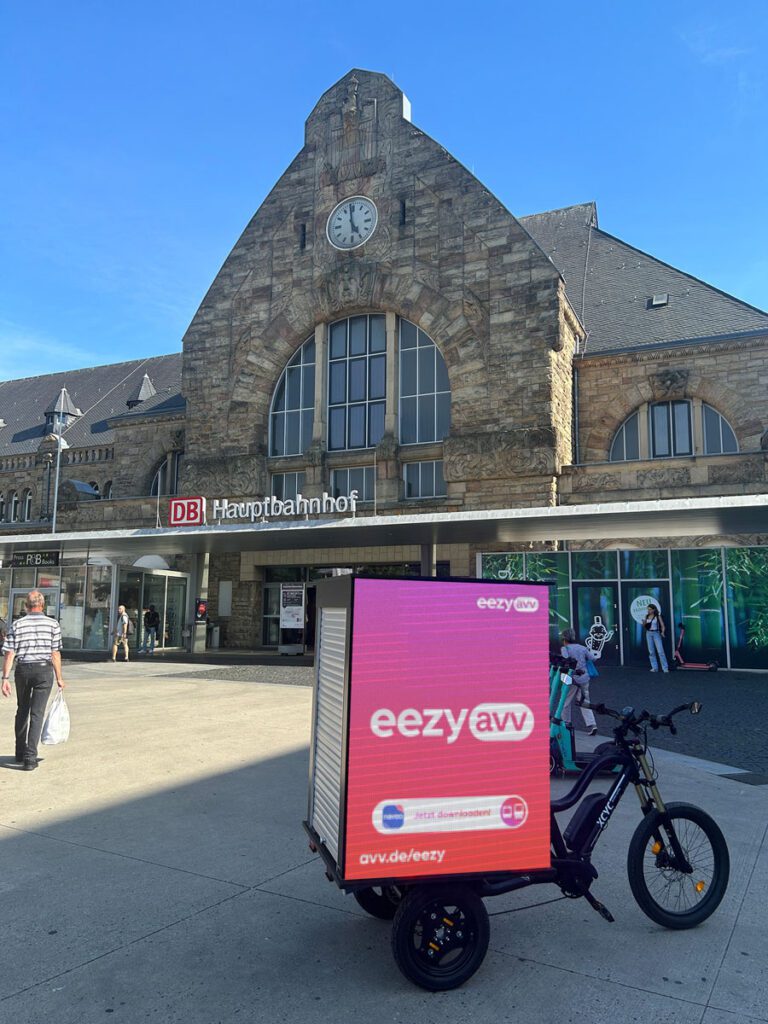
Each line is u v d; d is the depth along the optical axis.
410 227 27.58
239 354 29.86
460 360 26.11
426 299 26.94
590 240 34.47
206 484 29.41
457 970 3.96
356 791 3.96
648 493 23.05
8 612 28.48
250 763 8.84
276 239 29.98
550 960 4.23
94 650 26.55
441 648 4.18
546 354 24.91
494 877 4.08
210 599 29.80
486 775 4.18
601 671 20.52
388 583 4.14
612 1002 3.79
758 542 21.05
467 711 4.18
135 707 13.22
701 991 3.90
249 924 4.64
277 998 3.80
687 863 4.79
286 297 29.41
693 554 21.52
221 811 6.95
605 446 26.75
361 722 4.00
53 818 6.71
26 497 47.56
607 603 22.28
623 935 4.55
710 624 21.03
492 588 4.32
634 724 4.86
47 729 9.56
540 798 4.27
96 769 8.51
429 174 27.59
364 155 28.73
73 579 27.47
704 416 26.02
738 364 25.39
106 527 31.44
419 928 4.02
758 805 7.27
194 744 9.89
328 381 28.86
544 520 18.95
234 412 29.56
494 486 24.88
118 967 4.09
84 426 46.97
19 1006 3.69
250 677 18.64
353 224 28.58
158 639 28.14
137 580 27.45
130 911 4.80
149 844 6.05
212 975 4.01
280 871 5.50
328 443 28.53
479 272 26.30
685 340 26.12
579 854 4.52
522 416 24.91
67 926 4.58
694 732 11.32
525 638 4.35
